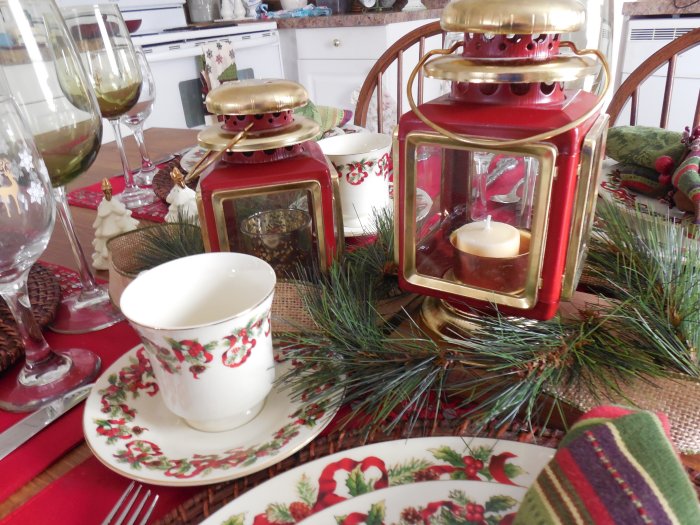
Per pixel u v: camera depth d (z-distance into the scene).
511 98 0.33
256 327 0.33
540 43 0.31
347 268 0.45
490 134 0.32
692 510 0.19
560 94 0.33
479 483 0.27
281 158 0.44
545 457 0.28
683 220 0.46
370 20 2.12
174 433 0.34
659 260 0.38
